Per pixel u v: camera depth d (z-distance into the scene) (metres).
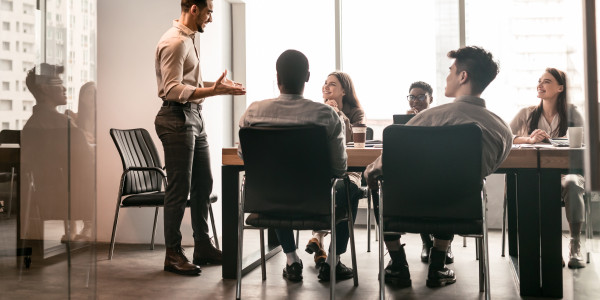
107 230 4.73
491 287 3.10
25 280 1.71
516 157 2.80
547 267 2.84
